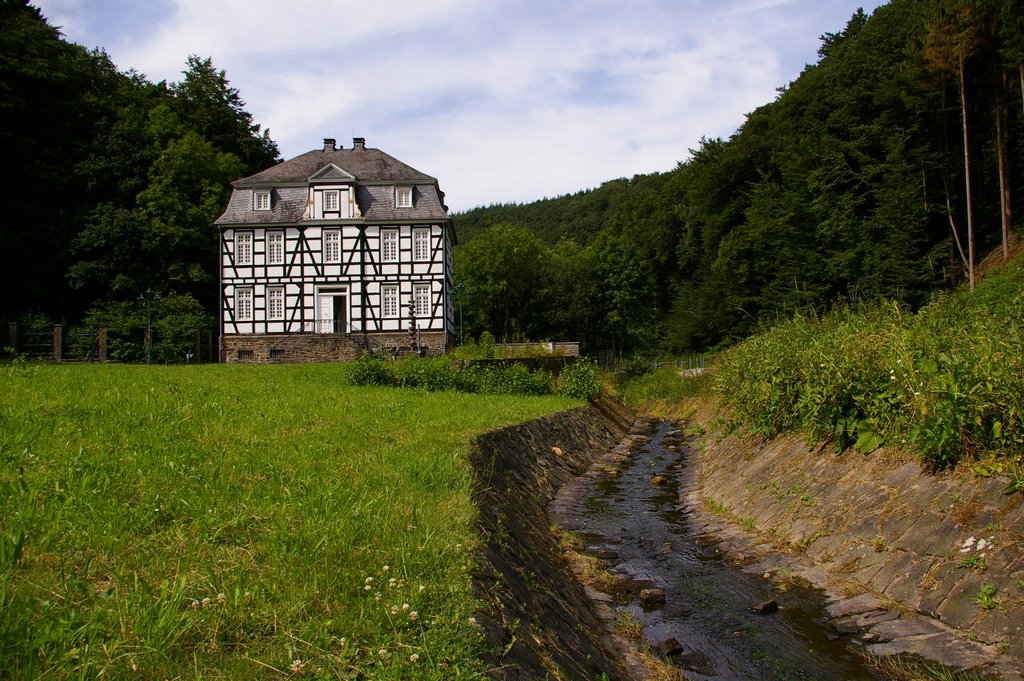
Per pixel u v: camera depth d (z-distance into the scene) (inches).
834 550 338.6
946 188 1555.1
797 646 262.7
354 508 236.2
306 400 546.6
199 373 799.1
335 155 1798.7
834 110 1843.0
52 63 1739.7
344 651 148.4
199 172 1923.0
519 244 2866.6
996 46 1428.4
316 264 1667.1
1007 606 242.5
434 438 420.5
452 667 153.1
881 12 1947.6
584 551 395.9
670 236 3127.5
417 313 1669.5
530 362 1282.0
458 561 210.4
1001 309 397.4
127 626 142.4
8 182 1675.7
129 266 1721.2
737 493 482.3
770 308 1788.9
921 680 226.5
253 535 204.8
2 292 1679.4
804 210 1764.3
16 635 128.3
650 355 2773.1
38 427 293.4
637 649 262.7
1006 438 292.7
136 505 209.9
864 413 402.3
